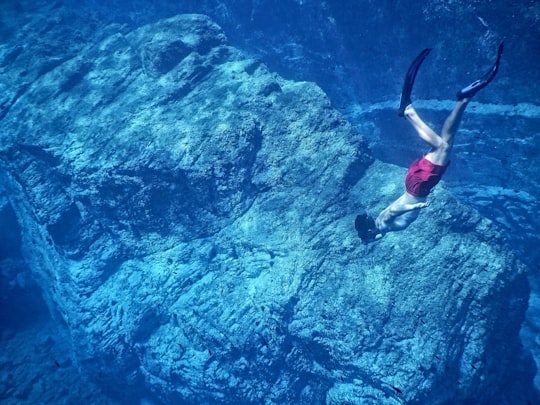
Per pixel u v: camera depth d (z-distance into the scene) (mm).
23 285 22609
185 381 13727
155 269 15023
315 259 12000
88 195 15422
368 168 13344
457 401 10203
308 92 14203
